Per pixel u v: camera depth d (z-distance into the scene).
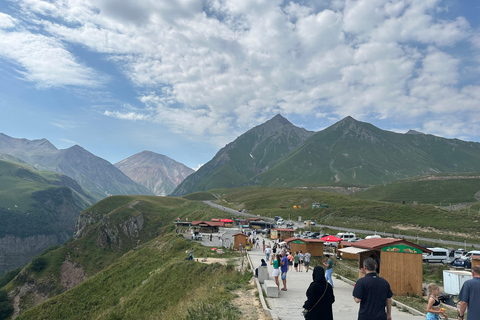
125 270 56.62
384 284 6.81
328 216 104.62
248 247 49.50
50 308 47.16
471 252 43.72
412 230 78.12
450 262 44.28
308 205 142.38
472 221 77.12
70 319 43.66
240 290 17.73
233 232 83.56
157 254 58.50
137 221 147.50
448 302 17.61
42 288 106.62
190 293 26.52
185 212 157.38
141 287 38.66
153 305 31.53
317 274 7.48
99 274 57.69
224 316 12.23
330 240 48.56
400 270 18.98
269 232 81.44
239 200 189.25
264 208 153.00
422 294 18.80
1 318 94.62
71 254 124.94
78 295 50.44
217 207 155.38
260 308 13.33
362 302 6.82
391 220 87.88
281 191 196.50
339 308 13.87
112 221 142.62
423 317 12.92
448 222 78.75
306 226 92.88
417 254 19.09
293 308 13.27
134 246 136.38
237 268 29.44
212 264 33.34
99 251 130.88
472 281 7.48
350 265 37.41
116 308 37.22
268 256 33.88
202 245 56.38
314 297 7.25
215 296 16.36
